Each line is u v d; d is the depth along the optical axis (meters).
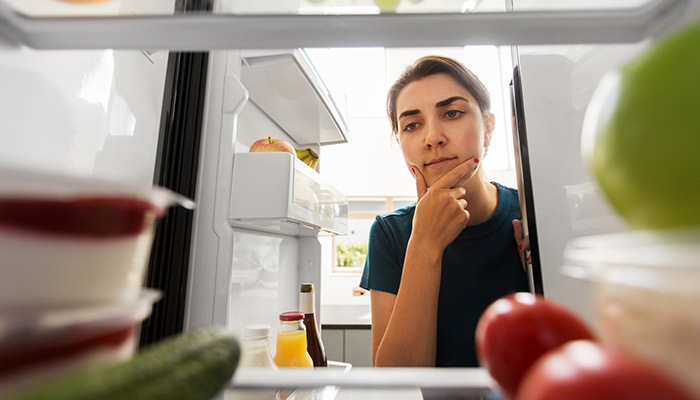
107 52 0.36
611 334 0.16
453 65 0.79
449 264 0.75
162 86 0.46
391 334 0.70
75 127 0.31
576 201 0.40
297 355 0.50
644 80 0.13
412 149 0.80
